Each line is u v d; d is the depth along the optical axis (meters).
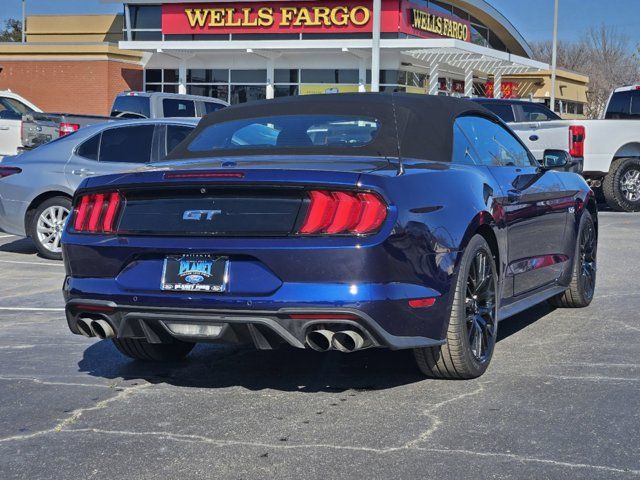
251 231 4.34
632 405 4.55
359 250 4.20
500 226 5.32
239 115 5.76
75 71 35.59
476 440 4.06
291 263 4.25
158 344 5.52
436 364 4.93
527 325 6.60
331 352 5.85
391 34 33.94
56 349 6.07
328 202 4.27
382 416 4.44
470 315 5.01
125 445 4.09
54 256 10.61
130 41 35.44
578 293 7.06
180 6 36.03
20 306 7.75
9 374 5.38
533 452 3.90
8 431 4.31
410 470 3.72
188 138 5.73
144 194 4.62
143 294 4.51
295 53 34.66
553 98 42.66
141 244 4.53
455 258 4.69
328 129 5.36
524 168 6.16
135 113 18.70
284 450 3.99
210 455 3.94
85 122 14.48
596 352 5.71
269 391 4.95
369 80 34.06
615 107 17.41
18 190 10.49
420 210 4.48
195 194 4.51
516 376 5.13
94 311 4.71
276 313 4.25
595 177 16.19
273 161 4.81
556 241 6.53
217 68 35.75
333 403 4.69
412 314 4.43
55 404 4.74
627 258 10.09
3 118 19.80
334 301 4.19
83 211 4.80
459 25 39.19
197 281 4.40
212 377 5.29
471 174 5.15
